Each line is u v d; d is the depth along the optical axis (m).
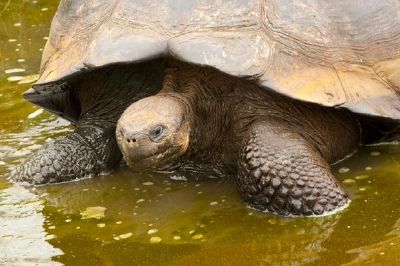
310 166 5.99
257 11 6.34
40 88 7.03
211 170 6.75
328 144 6.55
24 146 7.59
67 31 7.02
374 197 6.19
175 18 6.35
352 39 6.54
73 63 6.58
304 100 6.02
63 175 6.82
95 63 6.29
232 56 6.06
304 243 5.62
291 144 6.06
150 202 6.46
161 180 6.82
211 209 6.26
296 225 5.88
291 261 5.38
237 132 6.45
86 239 5.92
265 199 6.04
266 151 6.02
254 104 6.38
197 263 5.46
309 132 6.40
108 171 6.99
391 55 6.64
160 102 6.23
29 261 5.62
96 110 7.02
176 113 6.18
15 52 10.48
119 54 6.23
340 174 6.60
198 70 6.49
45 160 6.84
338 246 5.53
